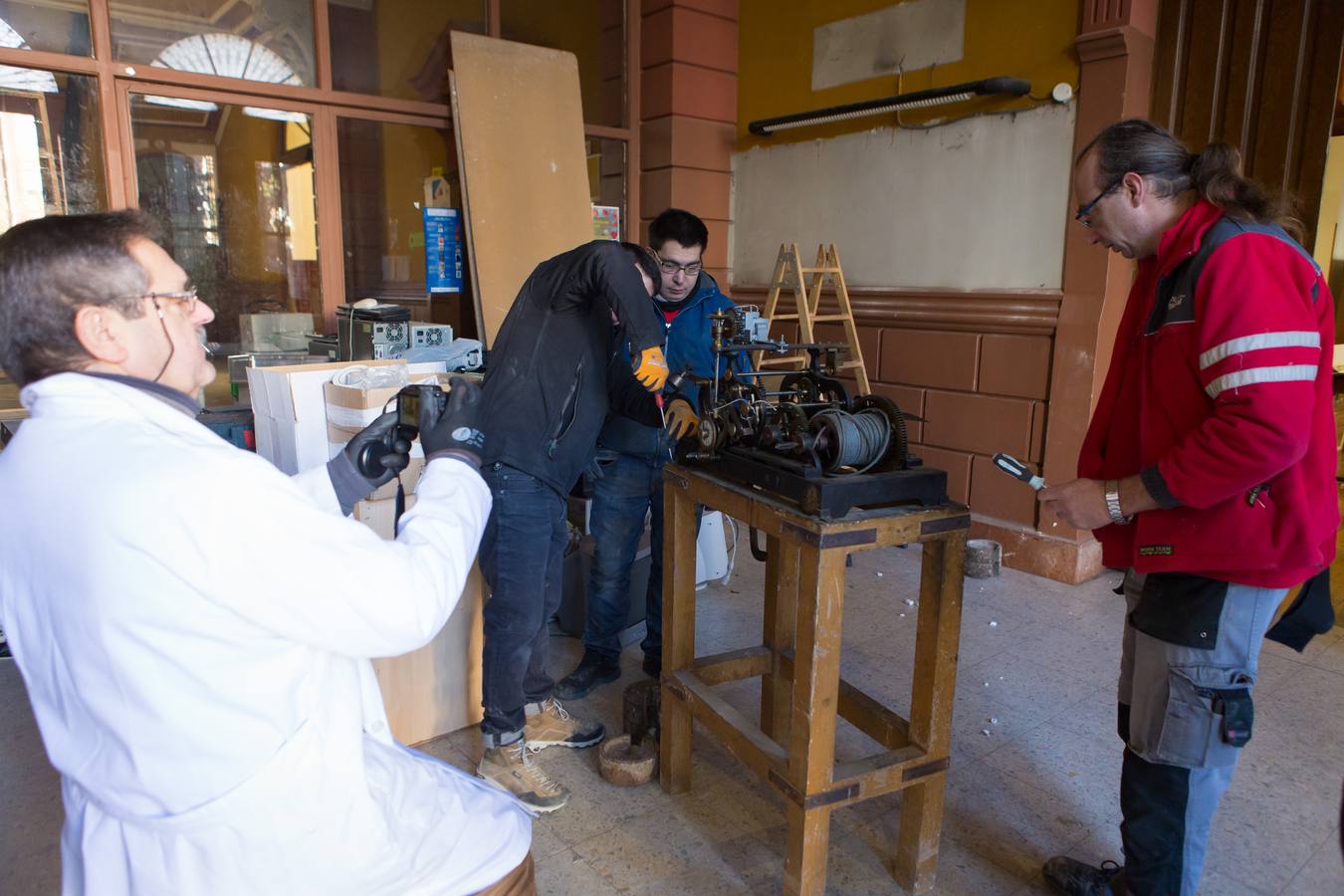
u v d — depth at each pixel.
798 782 1.69
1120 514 1.53
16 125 3.17
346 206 3.87
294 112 3.68
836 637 1.63
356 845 0.99
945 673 1.78
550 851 1.99
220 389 3.56
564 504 2.25
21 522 0.86
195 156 3.50
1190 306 1.45
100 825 0.93
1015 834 2.07
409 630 0.95
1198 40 3.43
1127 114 3.34
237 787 0.90
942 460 4.09
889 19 4.04
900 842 1.89
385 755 1.12
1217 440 1.36
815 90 4.40
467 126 3.86
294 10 3.62
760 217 4.80
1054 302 3.58
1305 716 2.59
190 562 0.84
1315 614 1.59
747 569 3.83
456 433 1.16
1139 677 1.60
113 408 0.89
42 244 0.88
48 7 3.14
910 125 4.03
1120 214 1.57
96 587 0.83
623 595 2.71
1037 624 3.25
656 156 4.67
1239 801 2.18
